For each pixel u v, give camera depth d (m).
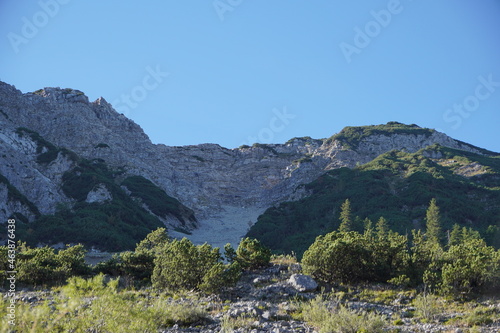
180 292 34.84
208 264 36.00
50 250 49.47
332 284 36.59
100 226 141.38
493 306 28.75
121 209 169.00
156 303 26.36
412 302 31.16
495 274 32.66
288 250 130.88
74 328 19.34
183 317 25.31
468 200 158.62
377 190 175.00
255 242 43.88
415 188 167.25
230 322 24.78
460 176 193.50
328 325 23.06
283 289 34.00
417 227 129.25
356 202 167.12
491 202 156.62
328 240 43.66
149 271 43.91
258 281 36.81
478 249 38.25
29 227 135.50
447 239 107.88
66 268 41.03
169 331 23.70
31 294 32.84
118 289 36.88
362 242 39.66
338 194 182.88
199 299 32.28
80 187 190.12
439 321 26.52
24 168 186.00
